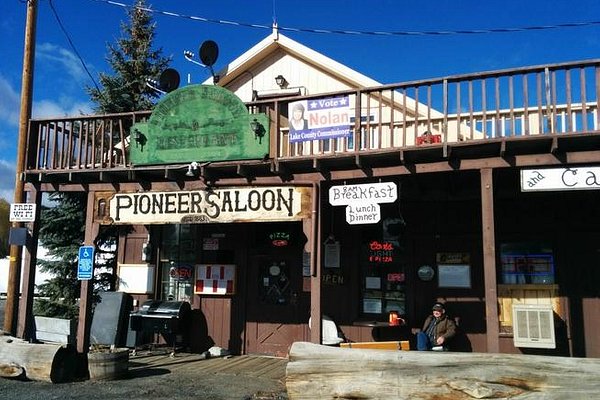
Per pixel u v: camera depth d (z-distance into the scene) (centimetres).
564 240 889
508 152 708
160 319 1018
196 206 861
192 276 1119
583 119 657
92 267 895
